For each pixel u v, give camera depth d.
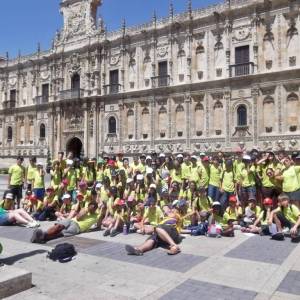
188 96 41.72
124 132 47.25
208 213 14.61
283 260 10.67
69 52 53.62
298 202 14.38
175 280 9.02
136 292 8.27
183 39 42.62
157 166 20.72
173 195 17.05
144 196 16.84
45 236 13.13
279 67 36.25
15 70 61.59
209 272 9.62
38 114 57.72
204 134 40.66
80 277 9.28
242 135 38.12
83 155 50.75
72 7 53.94
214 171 17.02
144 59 45.91
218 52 40.16
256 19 37.41
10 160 61.66
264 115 37.22
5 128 62.81
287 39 36.03
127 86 47.34
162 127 44.09
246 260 10.69
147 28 45.25
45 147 56.34
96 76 50.06
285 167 15.19
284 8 36.06
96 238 13.66
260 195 16.52
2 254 11.21
